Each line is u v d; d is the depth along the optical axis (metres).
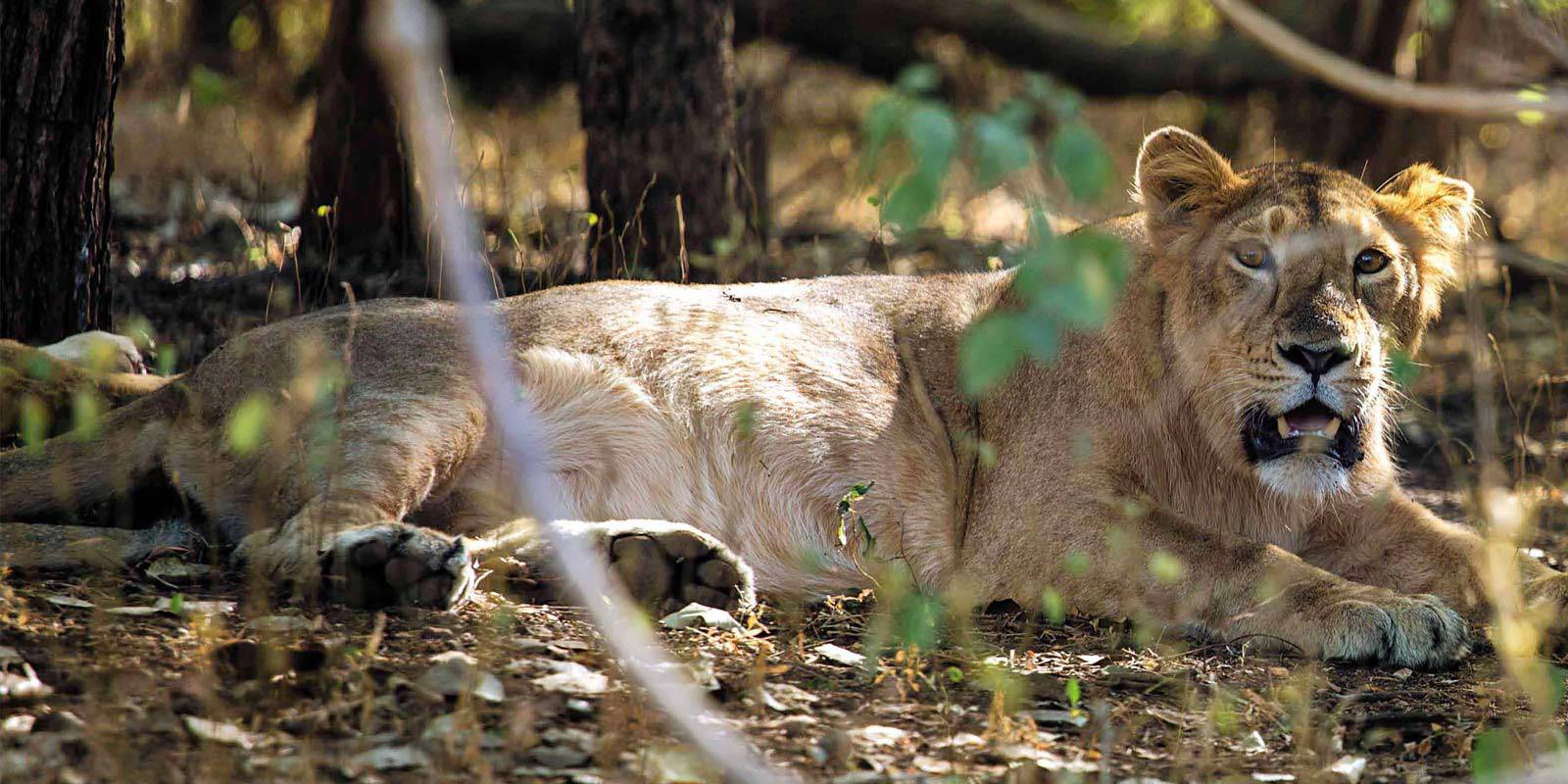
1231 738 7.21
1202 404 9.52
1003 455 9.75
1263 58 22.89
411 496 8.74
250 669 6.87
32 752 5.80
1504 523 8.15
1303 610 8.63
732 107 14.87
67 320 11.52
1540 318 17.78
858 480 9.66
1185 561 9.00
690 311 9.95
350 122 15.19
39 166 11.25
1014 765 6.52
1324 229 9.12
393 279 14.34
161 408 9.31
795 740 6.71
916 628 7.65
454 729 6.24
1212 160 9.61
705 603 8.55
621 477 9.54
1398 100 5.10
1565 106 5.10
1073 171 4.14
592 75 14.54
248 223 16.86
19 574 8.09
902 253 18.09
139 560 8.39
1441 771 6.93
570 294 10.06
